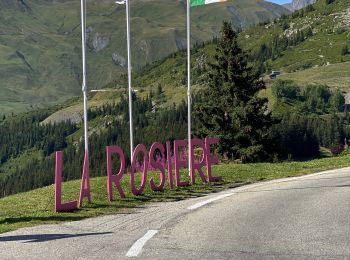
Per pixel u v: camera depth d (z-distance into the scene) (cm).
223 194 1711
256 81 5753
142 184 1764
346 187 1788
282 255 818
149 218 1232
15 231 1116
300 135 10575
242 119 5334
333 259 789
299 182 2027
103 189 1798
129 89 2381
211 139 2153
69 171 14438
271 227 1068
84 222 1216
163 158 1958
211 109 5553
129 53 2381
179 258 809
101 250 880
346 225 1068
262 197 1586
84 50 1736
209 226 1097
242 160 5228
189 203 1504
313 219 1153
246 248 873
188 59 2270
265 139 5328
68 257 834
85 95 1708
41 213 1371
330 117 16625
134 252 854
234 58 5678
